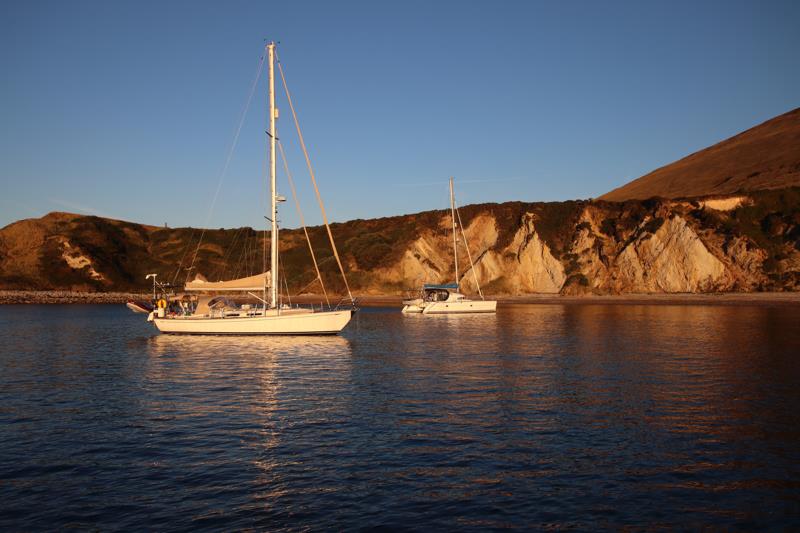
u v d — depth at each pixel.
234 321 34.06
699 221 76.69
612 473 10.33
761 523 8.35
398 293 89.88
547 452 11.50
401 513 8.73
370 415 14.62
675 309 54.94
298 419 14.30
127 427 13.68
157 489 9.77
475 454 11.42
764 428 13.03
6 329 43.56
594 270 77.75
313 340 32.53
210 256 116.50
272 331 33.88
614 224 81.81
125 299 99.69
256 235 125.31
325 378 20.11
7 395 17.59
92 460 11.28
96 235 121.00
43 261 111.69
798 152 96.94
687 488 9.62
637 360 23.09
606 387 17.77
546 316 49.75
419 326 42.59
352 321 48.72
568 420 13.88
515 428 13.22
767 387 17.45
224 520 8.53
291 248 112.06
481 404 15.70
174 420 14.33
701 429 12.99
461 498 9.28
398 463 10.95
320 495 9.45
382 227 108.81
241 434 12.99
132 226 132.75
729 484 9.78
